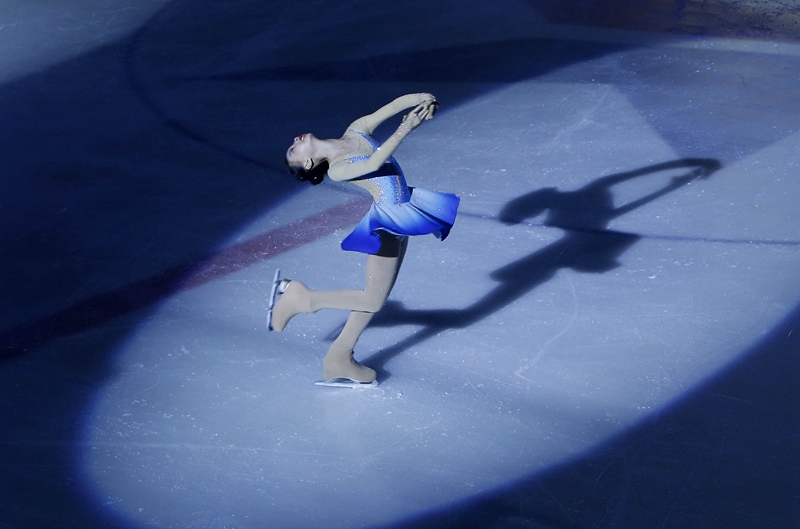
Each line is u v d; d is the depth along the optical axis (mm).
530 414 12219
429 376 12969
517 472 11273
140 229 16875
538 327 13922
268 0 28469
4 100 22250
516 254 15758
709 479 11070
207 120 21109
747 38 24625
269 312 12336
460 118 20844
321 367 13234
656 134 19734
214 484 11172
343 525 10547
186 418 12258
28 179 18719
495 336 13742
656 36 25016
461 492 10992
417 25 26312
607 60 23625
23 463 11469
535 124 20406
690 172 18125
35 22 26922
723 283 14750
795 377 12711
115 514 10711
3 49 25203
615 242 15984
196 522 10617
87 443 11836
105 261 15930
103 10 27781
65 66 24078
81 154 19672
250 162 19281
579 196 17469
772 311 14055
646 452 11516
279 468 11406
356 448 11711
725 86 21844
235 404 12508
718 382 12664
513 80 22688
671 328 13781
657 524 10469
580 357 13242
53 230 16906
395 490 11047
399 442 11797
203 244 16375
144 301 14797
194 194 18078
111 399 12609
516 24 26156
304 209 17500
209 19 27047
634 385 12672
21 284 15328
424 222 11289
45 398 12641
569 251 15781
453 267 15438
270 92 22438
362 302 11672
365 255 15945
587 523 10500
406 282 15109
